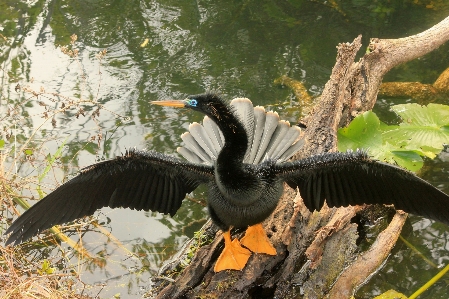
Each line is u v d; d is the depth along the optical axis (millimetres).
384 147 8289
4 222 8227
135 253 7898
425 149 8742
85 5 13391
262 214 6500
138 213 8680
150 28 12586
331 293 6875
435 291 7207
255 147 7473
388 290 7129
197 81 11055
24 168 9227
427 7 12883
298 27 12539
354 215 8000
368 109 9266
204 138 7730
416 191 6023
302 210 7344
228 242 6977
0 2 13445
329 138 8242
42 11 13109
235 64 11539
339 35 12195
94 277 7484
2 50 11828
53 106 10430
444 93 10836
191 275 6934
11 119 10102
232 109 6168
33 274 7176
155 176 6484
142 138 9766
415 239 8070
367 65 9578
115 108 10445
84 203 6270
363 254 7469
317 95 10680
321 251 7109
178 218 8562
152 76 11180
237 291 6664
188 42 12141
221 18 12883
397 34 12047
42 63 11508
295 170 6355
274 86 10977
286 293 6809
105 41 12164
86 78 11117
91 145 9602
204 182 6570
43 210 5938
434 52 12047
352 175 6258
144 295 7191
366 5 13094
